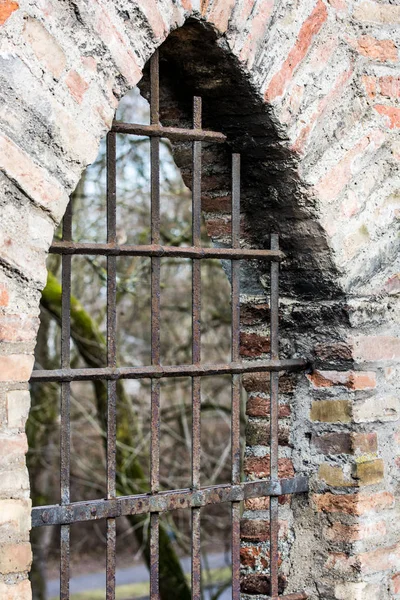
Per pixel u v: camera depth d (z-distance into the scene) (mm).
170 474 8562
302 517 3033
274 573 2832
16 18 2016
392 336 3082
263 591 3137
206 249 2609
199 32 2488
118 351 8250
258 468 3225
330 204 2822
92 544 13328
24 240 2053
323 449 3002
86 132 2182
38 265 2082
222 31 2490
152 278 2504
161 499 2502
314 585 2979
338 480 2957
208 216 3186
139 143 6973
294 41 2676
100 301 8250
